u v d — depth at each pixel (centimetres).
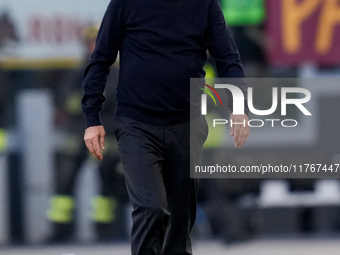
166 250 1828
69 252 2770
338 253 2706
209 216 2825
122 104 1747
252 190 2930
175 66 1717
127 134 1734
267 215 2977
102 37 1744
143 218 1702
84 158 2883
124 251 2783
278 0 2925
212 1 1742
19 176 2980
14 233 2991
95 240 2950
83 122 2867
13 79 2947
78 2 2912
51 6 2916
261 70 2941
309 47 2936
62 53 2922
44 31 2922
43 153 2962
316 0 2925
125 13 1728
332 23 2930
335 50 2934
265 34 2934
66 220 2927
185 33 1720
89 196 2941
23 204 2988
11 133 2977
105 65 1753
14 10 2908
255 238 2914
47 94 2950
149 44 1719
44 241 2956
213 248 2788
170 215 1806
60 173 2917
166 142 1745
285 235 3008
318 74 2969
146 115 1734
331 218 3059
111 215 2941
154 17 1717
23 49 2923
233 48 1759
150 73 1716
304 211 3023
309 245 2861
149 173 1712
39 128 2958
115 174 2825
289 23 2930
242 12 2931
